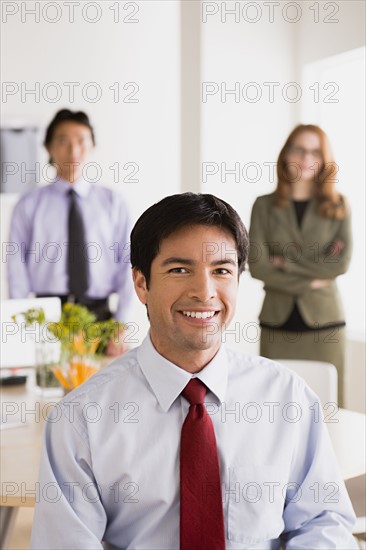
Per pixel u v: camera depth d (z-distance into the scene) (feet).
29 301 9.64
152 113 18.49
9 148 17.58
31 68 17.58
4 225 17.67
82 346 8.38
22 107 17.58
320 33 14.82
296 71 15.34
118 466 4.69
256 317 16.24
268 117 15.17
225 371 4.97
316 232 12.05
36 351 8.83
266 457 4.92
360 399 14.46
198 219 4.53
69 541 4.51
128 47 18.20
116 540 4.86
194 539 4.59
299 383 5.19
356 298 15.47
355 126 15.34
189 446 4.70
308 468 5.16
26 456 6.56
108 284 13.01
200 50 14.12
